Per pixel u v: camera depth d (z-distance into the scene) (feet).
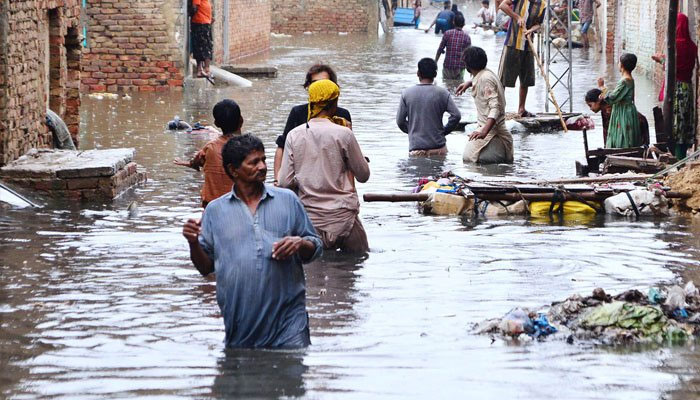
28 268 59.41
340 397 36.81
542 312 48.93
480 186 76.84
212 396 37.27
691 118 96.58
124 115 136.67
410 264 60.29
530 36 128.98
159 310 50.72
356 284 55.67
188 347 44.16
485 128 97.19
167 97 159.22
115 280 56.85
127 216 75.36
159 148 108.68
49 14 99.81
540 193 76.18
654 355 42.60
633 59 95.71
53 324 48.16
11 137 84.99
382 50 265.95
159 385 38.73
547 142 116.06
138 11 166.30
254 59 234.38
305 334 43.73
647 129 97.81
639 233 68.49
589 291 53.31
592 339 45.24
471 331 46.42
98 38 166.61
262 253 42.19
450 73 201.67
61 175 81.61
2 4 82.07
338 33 331.36
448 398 36.73
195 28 172.76
